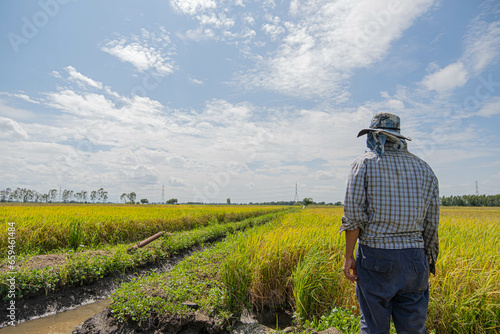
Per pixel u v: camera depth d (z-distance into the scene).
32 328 4.67
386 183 2.35
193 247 11.80
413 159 2.48
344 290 4.95
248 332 4.49
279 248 5.81
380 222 2.33
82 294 6.06
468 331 3.71
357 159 2.55
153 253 8.87
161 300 4.69
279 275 5.52
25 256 7.21
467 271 4.20
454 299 3.88
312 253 5.51
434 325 3.89
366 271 2.38
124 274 7.33
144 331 4.27
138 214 17.61
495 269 4.15
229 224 20.52
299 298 4.78
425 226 2.54
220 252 7.82
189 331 4.39
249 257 5.81
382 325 2.31
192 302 4.84
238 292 5.23
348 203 2.41
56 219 10.77
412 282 2.27
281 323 4.91
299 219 14.93
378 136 2.50
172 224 16.98
